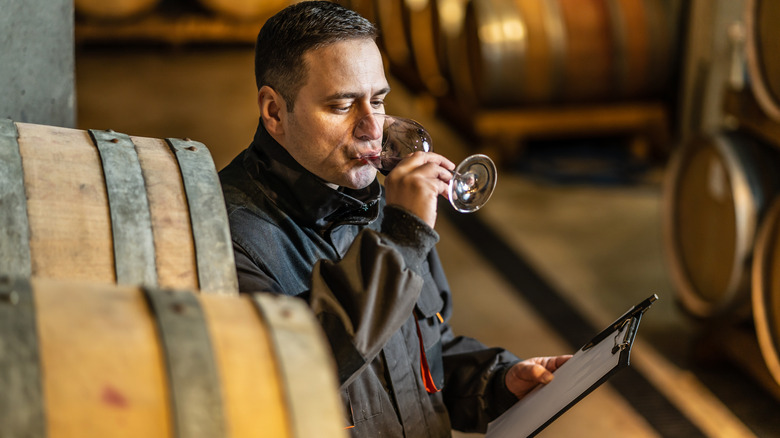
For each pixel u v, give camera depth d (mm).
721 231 3678
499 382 1655
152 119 6633
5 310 806
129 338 835
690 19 6047
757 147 3582
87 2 7504
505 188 5812
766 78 3279
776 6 3168
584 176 6000
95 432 771
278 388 866
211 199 1362
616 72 6211
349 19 1365
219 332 883
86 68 7500
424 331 1570
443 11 6785
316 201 1439
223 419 824
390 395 1464
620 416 3406
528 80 6113
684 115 6277
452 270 4605
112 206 1290
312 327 935
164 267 1290
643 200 5648
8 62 1864
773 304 3268
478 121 6188
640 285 4508
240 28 7953
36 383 767
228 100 7129
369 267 1220
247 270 1380
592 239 5055
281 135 1435
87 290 883
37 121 1975
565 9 6105
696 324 4117
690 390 3607
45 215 1247
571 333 4031
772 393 3410
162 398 813
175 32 7832
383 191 1678
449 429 1600
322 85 1347
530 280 4539
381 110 1447
